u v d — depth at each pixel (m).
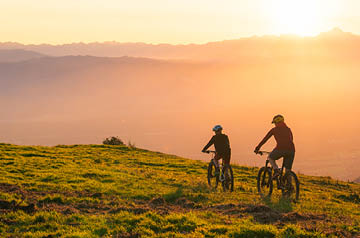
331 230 10.28
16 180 17.42
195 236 9.47
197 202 14.68
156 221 10.85
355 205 18.31
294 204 14.84
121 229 10.09
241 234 9.59
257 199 15.61
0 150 30.62
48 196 13.80
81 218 11.20
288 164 15.56
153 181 19.53
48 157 28.34
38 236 9.53
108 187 16.83
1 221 10.63
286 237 9.43
